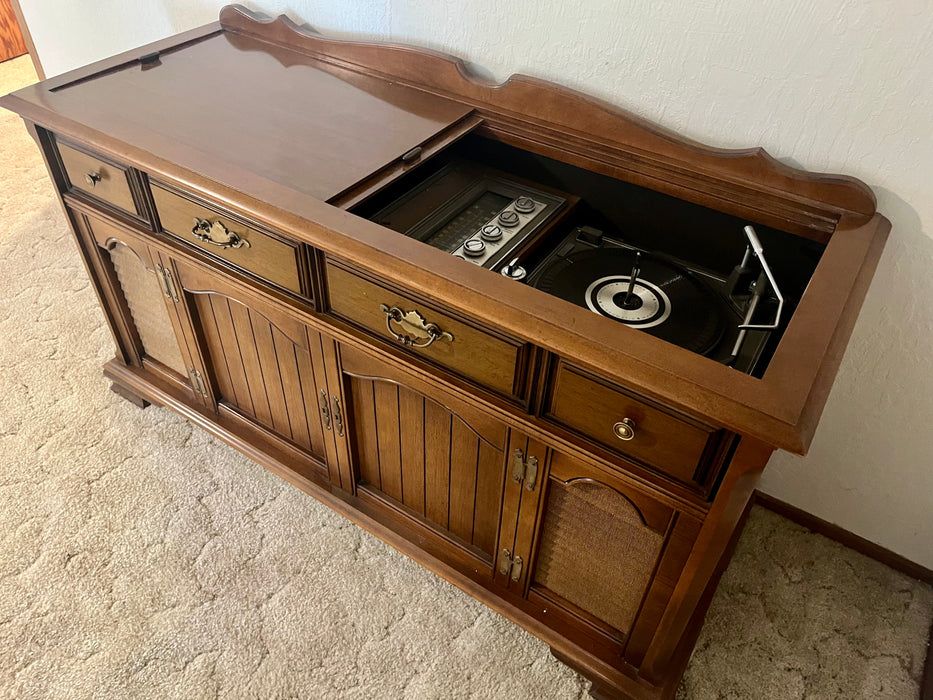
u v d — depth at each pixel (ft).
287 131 3.67
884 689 3.98
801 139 3.29
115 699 3.81
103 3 5.60
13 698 3.79
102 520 4.61
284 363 4.05
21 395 5.36
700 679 3.99
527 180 3.93
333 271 3.27
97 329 5.89
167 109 3.83
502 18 3.73
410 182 3.78
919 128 3.01
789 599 4.38
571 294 3.33
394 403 3.69
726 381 2.44
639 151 3.58
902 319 3.59
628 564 3.37
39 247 6.61
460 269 2.89
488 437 3.36
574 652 3.82
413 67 4.04
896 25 2.85
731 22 3.16
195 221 3.68
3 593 4.22
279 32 4.47
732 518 2.79
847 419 4.13
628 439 2.82
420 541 4.27
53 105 3.85
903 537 4.43
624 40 3.45
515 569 3.87
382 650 4.07
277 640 4.08
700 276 3.62
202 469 4.93
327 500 4.51
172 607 4.20
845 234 3.09
